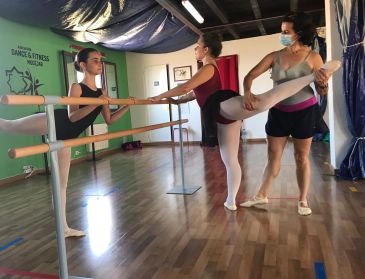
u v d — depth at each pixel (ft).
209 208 9.75
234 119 8.50
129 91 29.22
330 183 11.73
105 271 6.31
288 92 7.31
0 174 15.62
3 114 16.06
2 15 15.57
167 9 16.92
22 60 17.39
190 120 27.53
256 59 25.71
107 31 19.35
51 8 14.83
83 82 7.74
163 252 6.98
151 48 24.20
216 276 5.85
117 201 11.17
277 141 9.04
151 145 28.32
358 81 11.64
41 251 7.43
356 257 6.25
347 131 12.76
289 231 7.66
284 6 21.39
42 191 13.51
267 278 5.67
